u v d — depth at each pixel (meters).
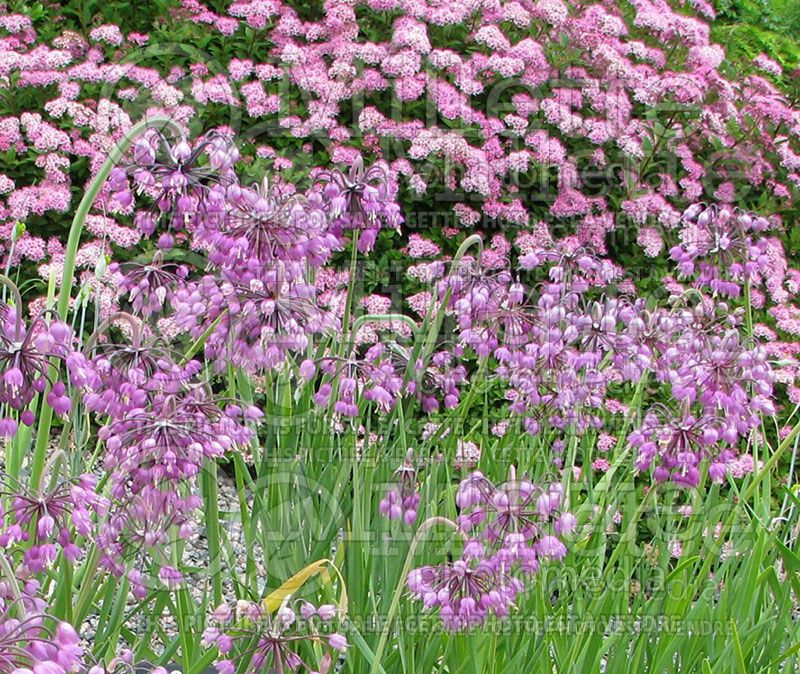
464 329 3.53
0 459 3.86
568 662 2.78
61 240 5.86
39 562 2.32
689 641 3.05
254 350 2.72
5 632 1.91
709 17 7.08
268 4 6.06
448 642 2.90
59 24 6.46
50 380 2.34
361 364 3.11
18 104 6.11
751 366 3.04
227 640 2.32
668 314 3.63
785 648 3.42
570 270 3.71
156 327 3.33
